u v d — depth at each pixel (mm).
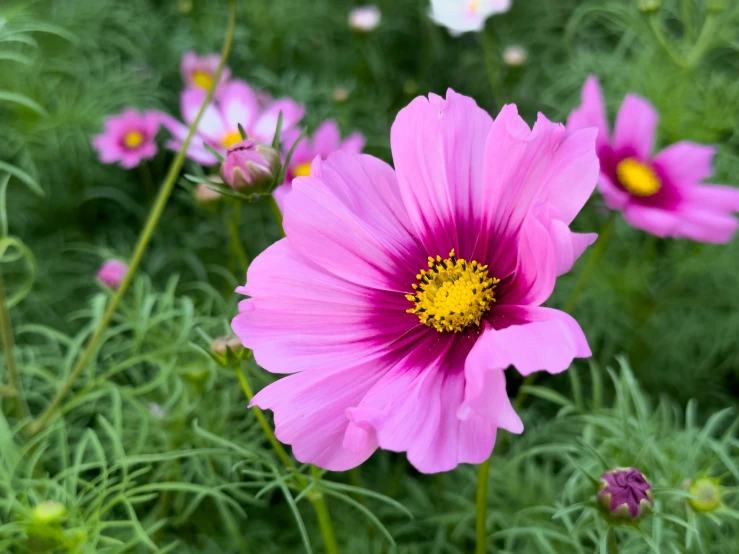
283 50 444
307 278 162
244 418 253
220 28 435
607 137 272
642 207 256
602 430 210
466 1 351
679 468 195
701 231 252
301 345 159
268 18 432
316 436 147
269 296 161
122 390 217
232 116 319
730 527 204
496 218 161
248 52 428
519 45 415
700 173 275
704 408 301
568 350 125
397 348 161
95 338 215
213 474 229
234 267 344
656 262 325
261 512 256
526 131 152
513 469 235
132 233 361
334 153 172
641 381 308
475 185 166
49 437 238
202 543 244
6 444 189
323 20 450
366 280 166
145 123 357
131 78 399
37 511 166
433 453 134
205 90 352
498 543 243
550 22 439
